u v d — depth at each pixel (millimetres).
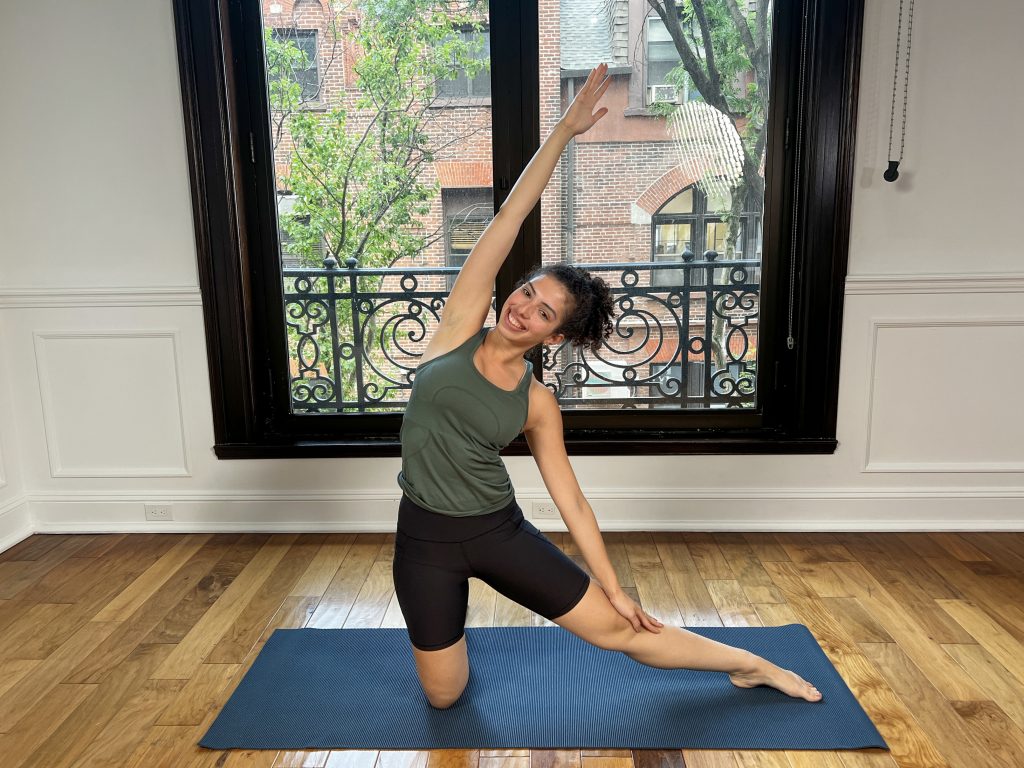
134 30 2887
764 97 2947
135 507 3258
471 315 1741
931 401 3062
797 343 3088
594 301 1576
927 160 2867
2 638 2352
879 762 1729
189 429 3189
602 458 3164
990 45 2771
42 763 1768
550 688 2043
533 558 1716
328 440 3258
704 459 3146
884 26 2775
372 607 2545
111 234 3049
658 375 3201
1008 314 2961
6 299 3102
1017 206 2885
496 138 3012
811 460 3125
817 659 2152
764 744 1790
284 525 3242
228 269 3045
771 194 3006
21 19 2896
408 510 1752
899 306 2982
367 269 3166
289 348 3246
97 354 3148
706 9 2900
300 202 3117
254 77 3006
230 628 2408
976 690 2004
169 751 1810
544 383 3225
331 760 1770
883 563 2834
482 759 1764
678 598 2568
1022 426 3062
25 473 3254
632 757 1764
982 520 3127
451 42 2967
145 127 2957
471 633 2354
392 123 3041
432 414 1633
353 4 2957
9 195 3033
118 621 2459
